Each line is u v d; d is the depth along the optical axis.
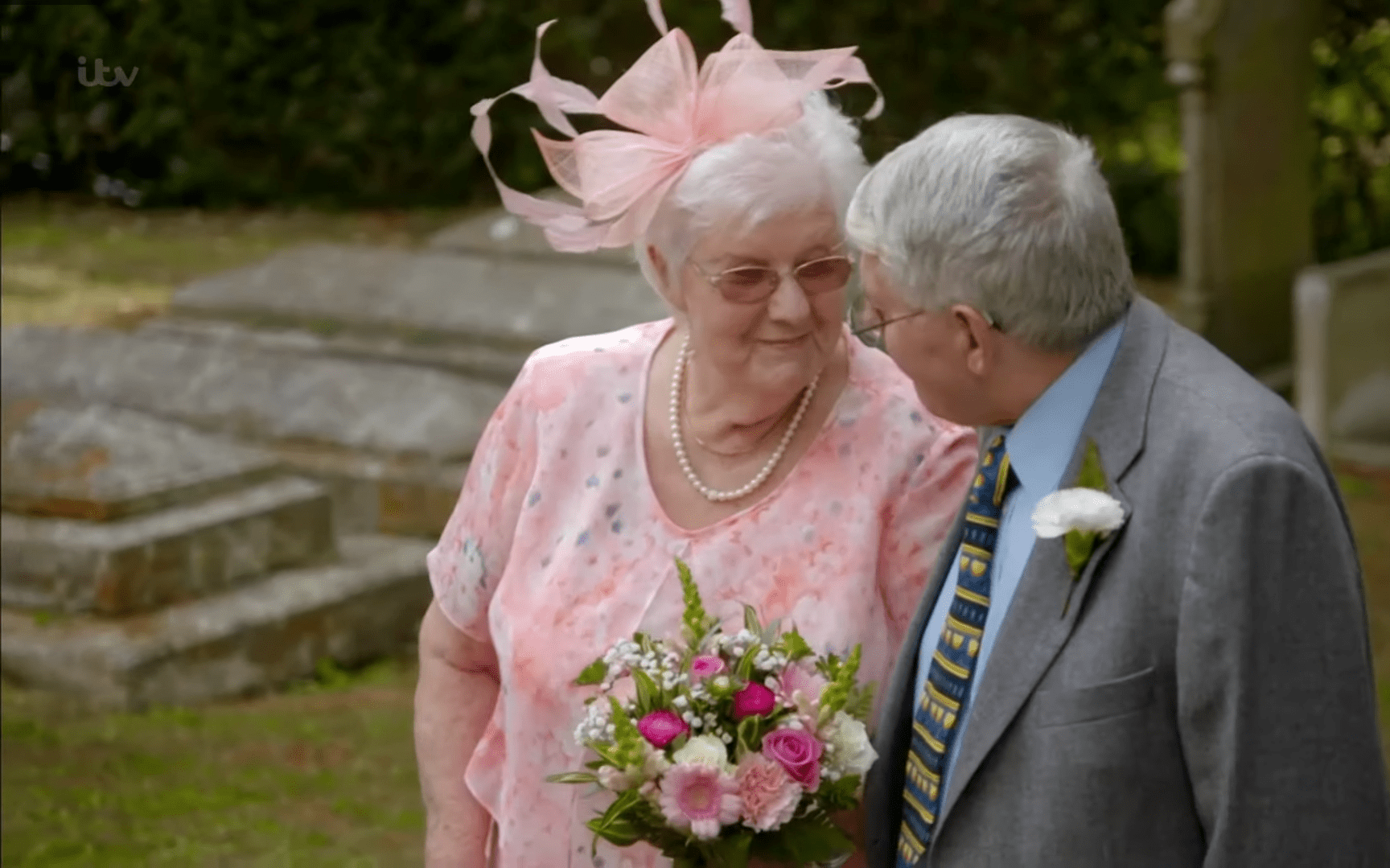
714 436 3.80
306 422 11.27
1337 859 2.78
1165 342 3.11
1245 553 2.83
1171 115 20.11
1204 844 2.96
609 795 3.73
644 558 3.79
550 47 22.36
